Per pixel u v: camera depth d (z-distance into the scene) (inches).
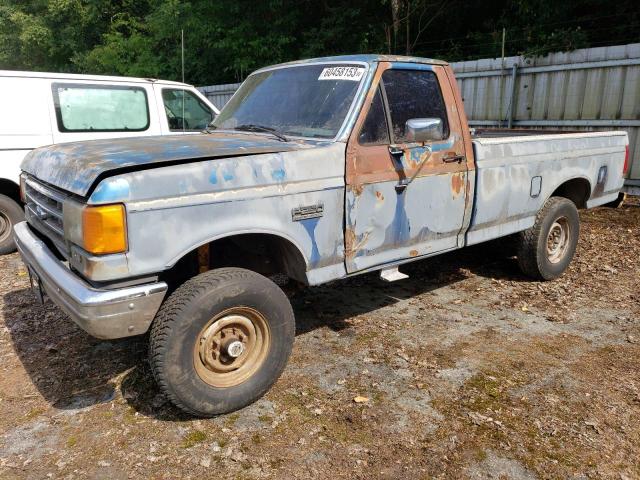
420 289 207.9
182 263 139.1
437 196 161.2
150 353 114.7
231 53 635.5
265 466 109.2
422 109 157.6
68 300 113.0
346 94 145.9
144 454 112.9
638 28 432.8
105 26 872.3
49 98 259.1
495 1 546.0
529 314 183.3
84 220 104.5
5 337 166.7
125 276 107.5
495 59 393.4
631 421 123.1
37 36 856.9
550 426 121.4
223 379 123.4
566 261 218.1
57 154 132.6
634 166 339.0
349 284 212.7
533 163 191.8
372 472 107.4
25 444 116.5
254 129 155.9
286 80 163.8
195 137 148.8
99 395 135.0
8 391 137.3
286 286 161.9
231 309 119.9
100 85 272.8
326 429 120.9
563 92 362.9
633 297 196.5
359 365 148.9
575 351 156.3
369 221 145.3
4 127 248.8
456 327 173.2
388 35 537.0
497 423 122.4
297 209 129.2
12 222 260.2
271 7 599.2
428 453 112.9
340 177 136.7
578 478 105.7
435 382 139.9
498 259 243.1
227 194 117.4
